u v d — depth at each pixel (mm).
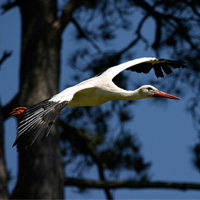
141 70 10969
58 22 13195
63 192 12109
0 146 9914
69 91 8359
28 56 12984
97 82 9461
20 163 12039
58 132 12383
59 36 13289
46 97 12500
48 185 11773
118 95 9625
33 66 12805
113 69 10008
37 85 12586
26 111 7773
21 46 13352
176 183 12961
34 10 13477
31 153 11859
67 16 13219
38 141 11844
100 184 13008
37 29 13211
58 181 11961
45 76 12727
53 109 7922
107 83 9539
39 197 11664
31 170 11781
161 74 10961
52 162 11938
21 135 7527
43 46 13031
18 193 11703
